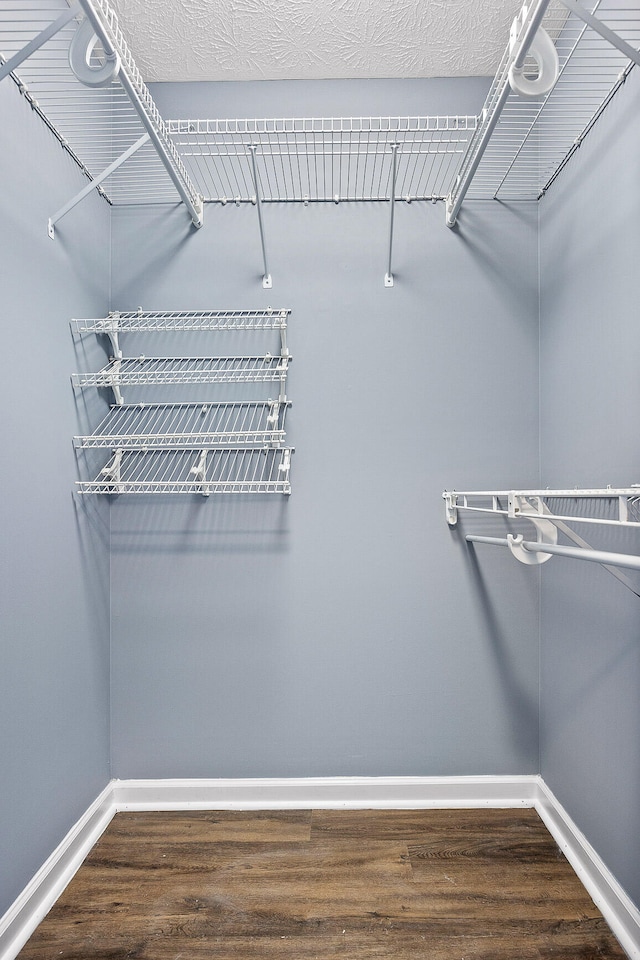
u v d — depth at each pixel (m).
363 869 1.47
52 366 1.44
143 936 1.26
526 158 1.79
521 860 1.50
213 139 1.82
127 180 1.80
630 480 1.26
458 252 1.81
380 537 1.80
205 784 1.78
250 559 1.80
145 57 1.72
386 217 1.81
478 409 1.81
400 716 1.79
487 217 1.81
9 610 1.23
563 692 1.61
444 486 1.80
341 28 1.61
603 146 1.38
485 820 1.69
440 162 1.82
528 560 1.27
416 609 1.80
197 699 1.80
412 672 1.79
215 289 1.82
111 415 1.81
